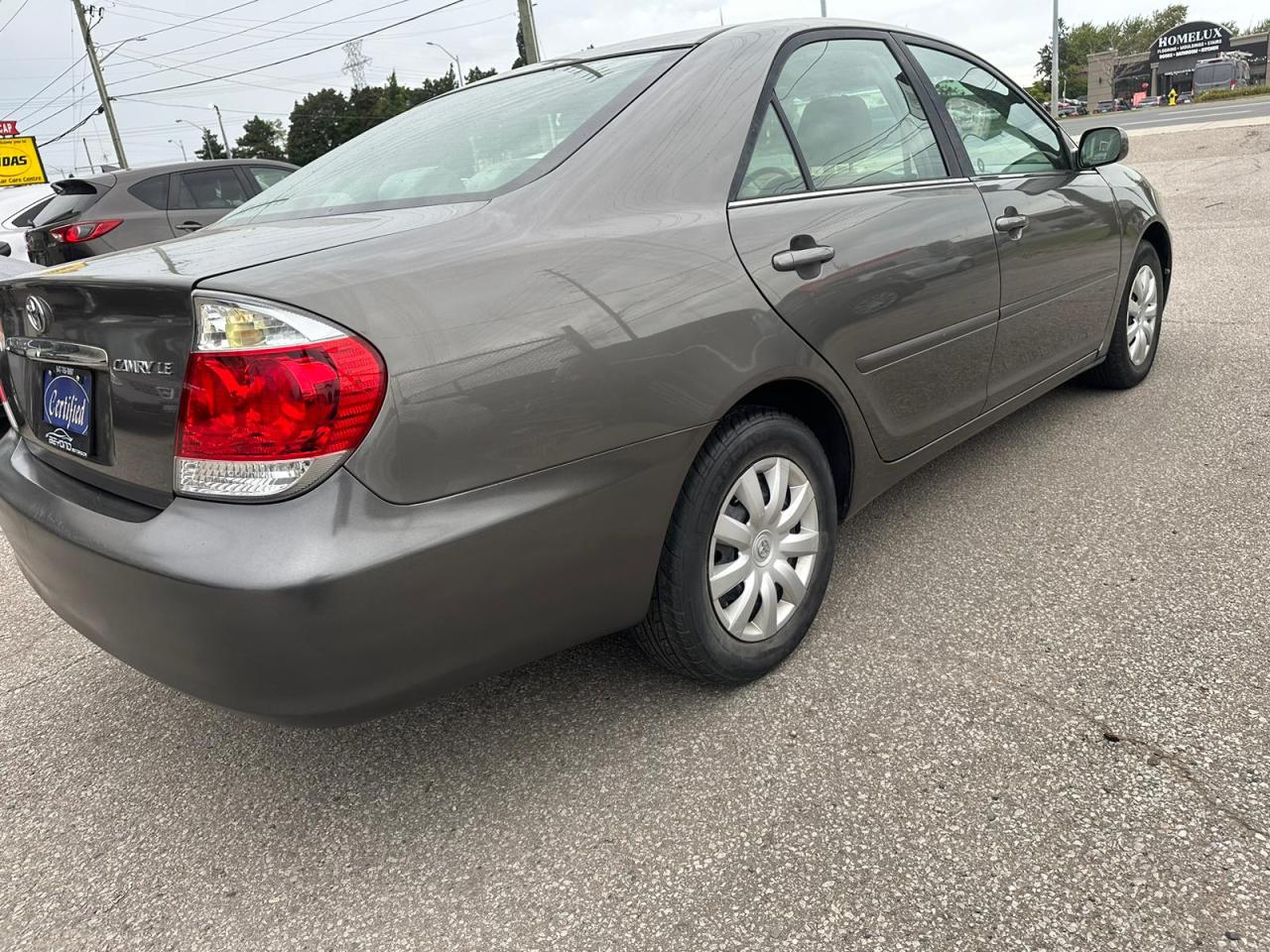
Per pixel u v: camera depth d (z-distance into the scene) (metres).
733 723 2.16
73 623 1.97
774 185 2.25
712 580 2.12
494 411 1.64
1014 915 1.56
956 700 2.14
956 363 2.76
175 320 1.58
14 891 1.90
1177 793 1.78
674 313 1.89
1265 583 2.48
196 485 1.57
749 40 2.40
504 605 1.73
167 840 2.01
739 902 1.65
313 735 2.33
